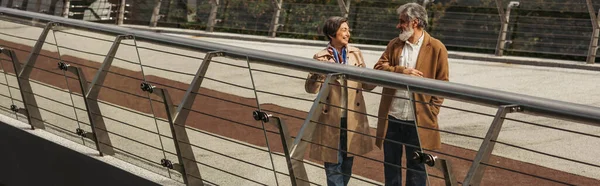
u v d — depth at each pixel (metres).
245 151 4.25
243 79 4.20
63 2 17.77
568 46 12.98
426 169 3.40
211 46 4.34
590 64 12.50
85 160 5.30
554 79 11.58
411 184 3.57
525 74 12.08
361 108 3.78
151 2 18.14
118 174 5.00
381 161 3.64
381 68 4.90
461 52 14.05
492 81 11.52
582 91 10.61
